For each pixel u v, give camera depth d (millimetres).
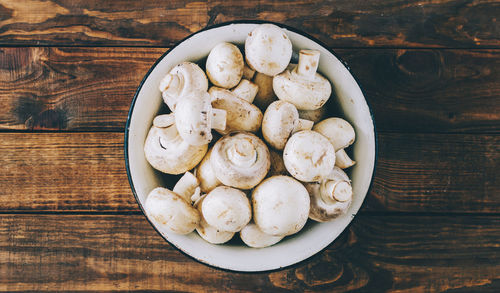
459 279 586
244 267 500
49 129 583
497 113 584
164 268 583
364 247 587
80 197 582
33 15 586
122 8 584
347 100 511
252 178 480
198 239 505
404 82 586
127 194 582
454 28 585
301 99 501
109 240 583
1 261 586
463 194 589
